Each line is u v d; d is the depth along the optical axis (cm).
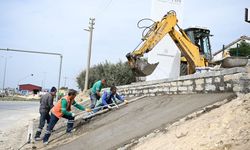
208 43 1795
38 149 1034
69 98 1093
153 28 1430
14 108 3388
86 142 866
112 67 3762
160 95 1129
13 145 1230
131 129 802
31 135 1257
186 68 1752
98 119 1134
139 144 657
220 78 788
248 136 469
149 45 1380
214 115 612
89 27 3344
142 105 1059
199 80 895
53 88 1211
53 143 1048
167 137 614
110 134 844
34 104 4497
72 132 1095
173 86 1049
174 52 1759
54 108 1072
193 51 1465
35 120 1991
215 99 726
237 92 704
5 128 1723
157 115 834
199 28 1766
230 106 622
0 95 7212
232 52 2419
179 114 731
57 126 1426
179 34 1457
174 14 1453
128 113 1024
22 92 10838
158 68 1738
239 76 708
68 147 891
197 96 856
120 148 679
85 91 3120
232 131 507
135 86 1414
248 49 2425
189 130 591
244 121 523
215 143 488
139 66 1334
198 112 677
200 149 488
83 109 1159
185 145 528
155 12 1761
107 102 1241
